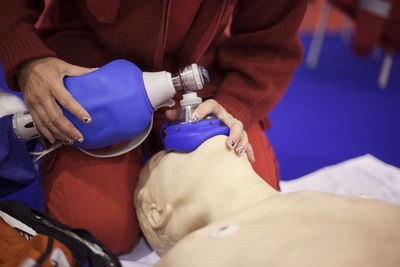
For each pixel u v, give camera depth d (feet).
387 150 5.09
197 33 2.40
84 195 2.31
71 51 2.49
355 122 5.95
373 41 7.08
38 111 2.01
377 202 1.41
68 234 1.98
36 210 2.08
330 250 1.16
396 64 9.04
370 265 1.09
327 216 1.34
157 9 2.20
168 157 2.16
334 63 9.06
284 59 2.77
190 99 2.12
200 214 1.89
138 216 2.36
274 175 2.94
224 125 2.19
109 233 2.35
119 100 1.97
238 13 2.81
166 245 2.16
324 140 5.34
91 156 2.35
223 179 1.88
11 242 1.71
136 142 2.26
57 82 1.96
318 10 13.02
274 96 2.75
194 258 1.31
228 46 2.76
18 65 2.05
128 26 2.28
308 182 3.91
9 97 2.48
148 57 2.38
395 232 1.20
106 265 1.81
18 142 2.09
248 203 1.78
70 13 2.72
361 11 6.82
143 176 2.35
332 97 6.98
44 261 1.53
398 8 6.52
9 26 2.17
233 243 1.31
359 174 3.98
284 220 1.37
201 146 1.99
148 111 2.07
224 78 2.71
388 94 7.17
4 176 2.07
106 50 2.54
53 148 2.21
